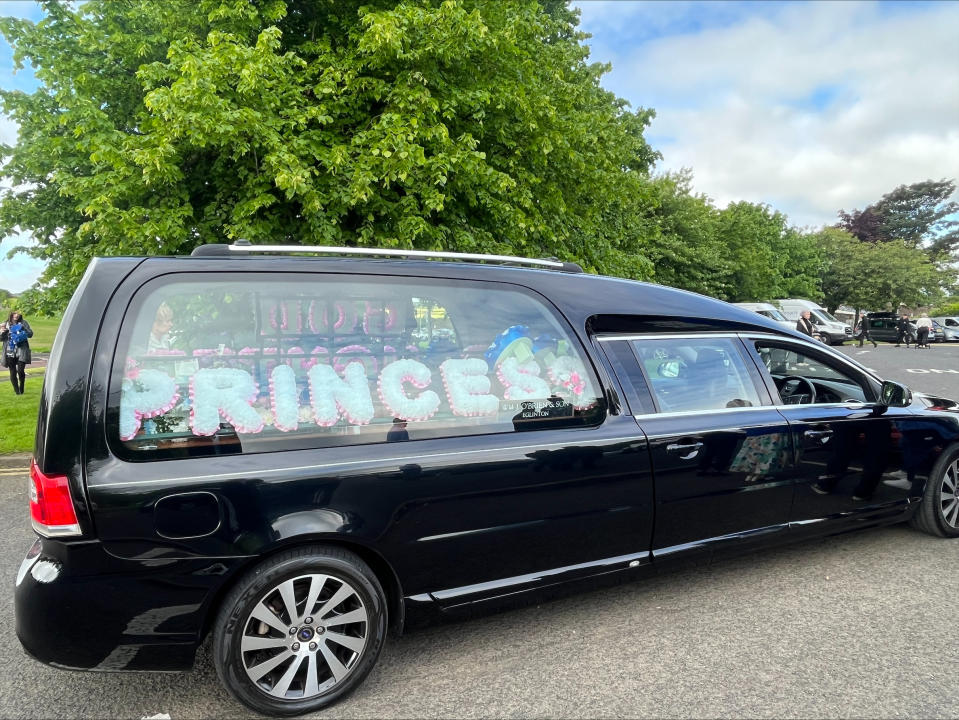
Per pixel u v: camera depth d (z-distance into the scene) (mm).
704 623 2861
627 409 2850
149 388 2117
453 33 6582
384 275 2559
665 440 2850
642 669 2494
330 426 2314
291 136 6277
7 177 7977
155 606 2057
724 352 3227
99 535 1995
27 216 7965
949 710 2223
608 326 2965
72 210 7879
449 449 2441
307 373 2340
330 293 2436
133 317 2150
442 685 2408
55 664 2027
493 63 7656
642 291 3197
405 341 2529
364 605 2309
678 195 25359
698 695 2318
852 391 3631
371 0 7309
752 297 29594
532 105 7734
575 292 2986
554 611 3000
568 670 2496
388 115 6320
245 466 2148
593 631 2805
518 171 7992
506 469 2516
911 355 22000
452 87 7125
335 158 6172
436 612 2459
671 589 3213
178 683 2484
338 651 2316
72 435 2004
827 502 3344
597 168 9961
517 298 2812
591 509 2699
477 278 2758
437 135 6609
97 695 2396
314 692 2252
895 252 42719
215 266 2316
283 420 2258
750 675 2445
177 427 2123
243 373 2252
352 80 6660
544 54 9352
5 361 10938
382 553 2326
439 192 6695
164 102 5434
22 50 7254
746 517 3104
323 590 2279
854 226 70125
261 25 6777
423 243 7082
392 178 6262
